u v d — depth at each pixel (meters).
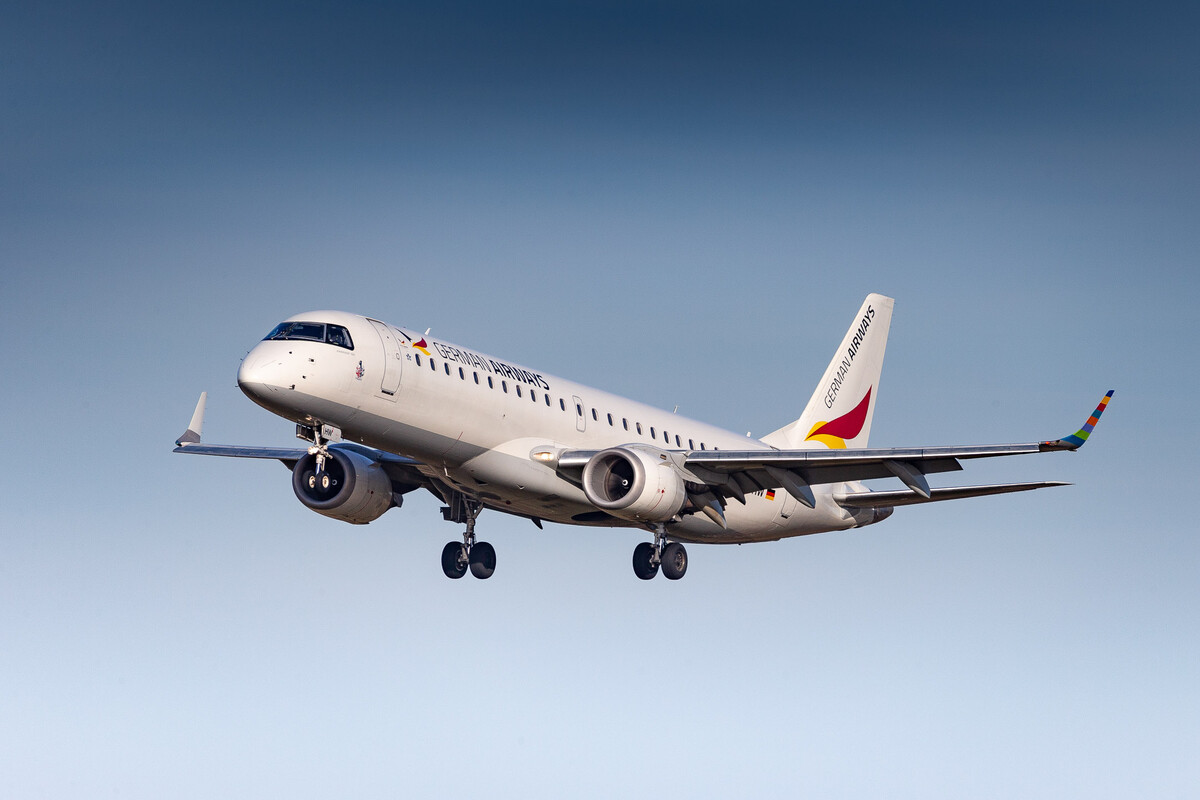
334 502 78.00
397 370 68.88
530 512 81.25
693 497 78.94
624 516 74.75
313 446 70.69
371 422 69.06
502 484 75.31
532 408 75.62
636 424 83.19
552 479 75.88
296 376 65.94
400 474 81.56
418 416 70.25
